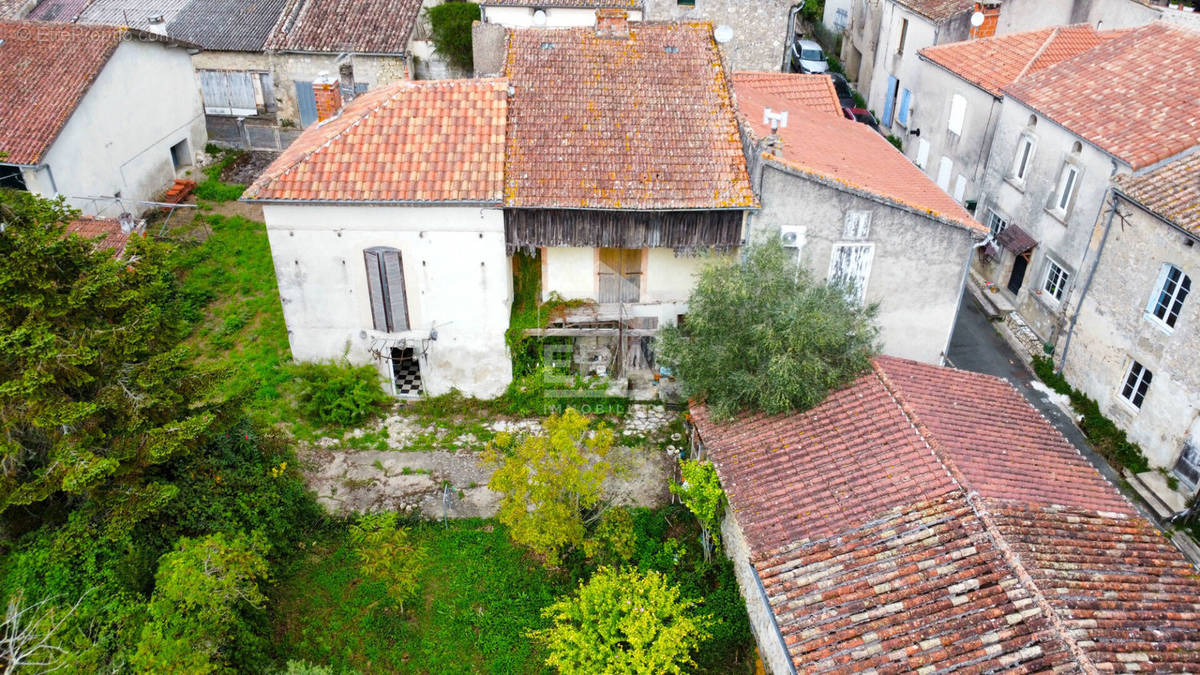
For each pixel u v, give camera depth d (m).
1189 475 19.38
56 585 14.30
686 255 20.31
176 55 30.81
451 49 33.12
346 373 21.25
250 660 14.82
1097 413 22.19
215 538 14.85
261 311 24.91
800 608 13.32
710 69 21.47
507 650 16.05
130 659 13.18
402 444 20.77
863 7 41.12
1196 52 23.42
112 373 15.27
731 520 16.59
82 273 15.02
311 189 19.06
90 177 27.30
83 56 27.33
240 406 17.50
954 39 32.59
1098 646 11.80
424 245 19.83
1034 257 25.27
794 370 16.73
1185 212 19.19
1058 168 23.88
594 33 22.06
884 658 12.22
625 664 14.19
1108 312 21.78
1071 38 27.89
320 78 22.95
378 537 16.81
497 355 21.42
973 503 13.95
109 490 14.91
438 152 19.78
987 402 17.64
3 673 12.74
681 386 19.31
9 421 14.21
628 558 17.23
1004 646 11.94
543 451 16.72
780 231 19.64
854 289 18.66
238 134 34.38
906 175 22.41
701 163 19.77
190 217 29.16
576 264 21.19
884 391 16.72
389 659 15.92
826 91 27.12
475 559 17.81
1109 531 14.25
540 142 20.09
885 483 14.94
